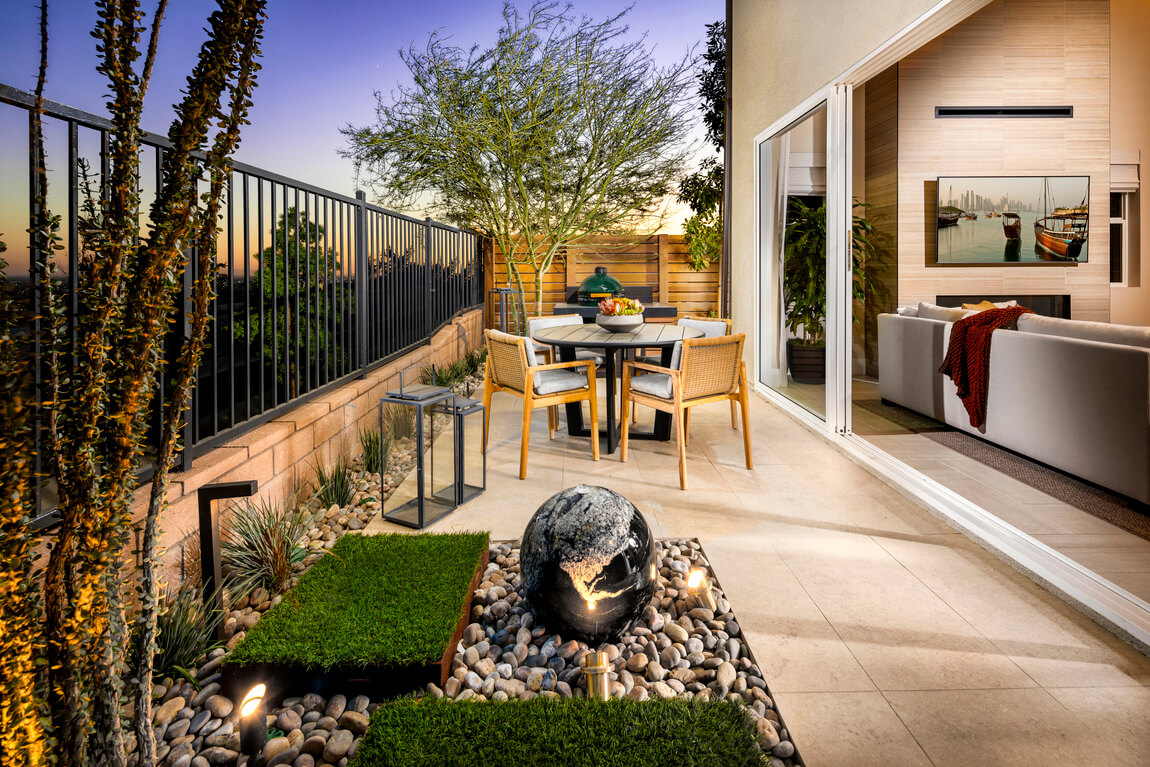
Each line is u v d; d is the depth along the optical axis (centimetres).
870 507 308
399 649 167
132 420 107
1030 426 362
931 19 295
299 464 301
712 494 327
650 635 197
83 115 165
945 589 227
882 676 176
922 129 636
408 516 291
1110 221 664
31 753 93
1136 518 286
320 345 372
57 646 102
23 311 96
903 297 654
